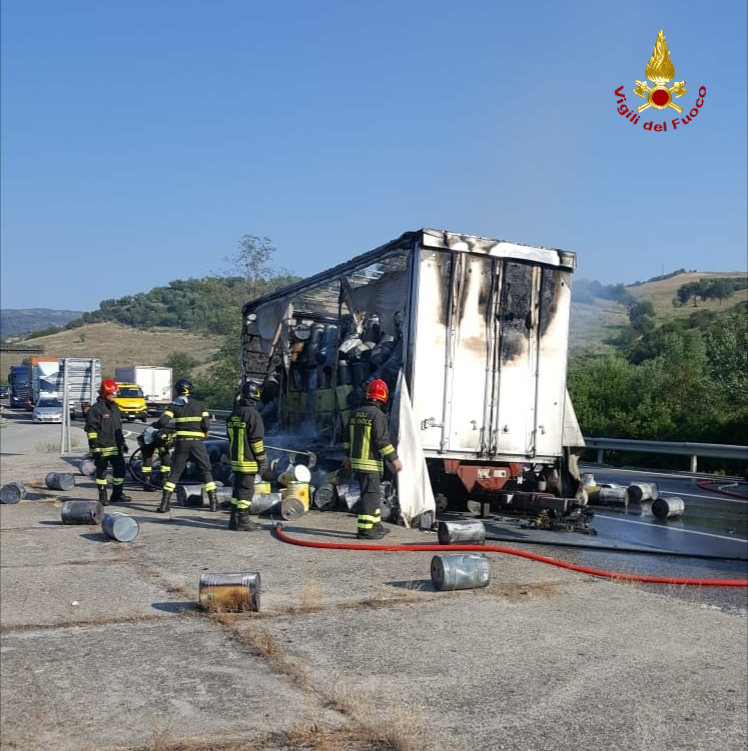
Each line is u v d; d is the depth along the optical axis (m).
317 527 9.70
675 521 12.40
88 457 16.02
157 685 4.43
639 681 4.71
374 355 12.02
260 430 9.48
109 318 171.38
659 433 23.61
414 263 10.53
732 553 9.66
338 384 12.74
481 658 5.01
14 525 9.84
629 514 13.14
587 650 5.23
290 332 15.84
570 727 4.04
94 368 46.75
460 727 3.99
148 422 48.28
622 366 28.08
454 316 10.64
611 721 4.14
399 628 5.55
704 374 26.56
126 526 8.64
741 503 14.96
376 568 7.41
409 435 10.19
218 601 5.84
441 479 11.48
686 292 103.88
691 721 4.18
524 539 10.00
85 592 6.43
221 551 8.17
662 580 7.62
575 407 26.42
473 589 6.66
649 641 5.48
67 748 3.68
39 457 20.78
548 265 11.17
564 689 4.54
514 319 11.03
